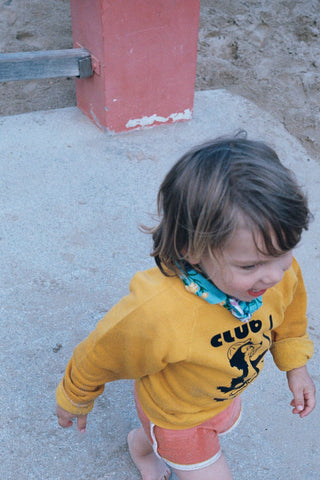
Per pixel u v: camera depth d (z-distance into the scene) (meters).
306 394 1.56
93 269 2.63
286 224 1.03
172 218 1.13
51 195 3.03
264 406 2.12
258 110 4.07
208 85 4.55
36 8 5.06
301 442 2.01
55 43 4.69
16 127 3.54
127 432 1.97
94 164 3.29
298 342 1.55
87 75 3.41
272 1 5.34
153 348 1.21
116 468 1.86
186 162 1.11
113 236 2.83
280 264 1.11
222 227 1.03
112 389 2.11
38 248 2.71
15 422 1.96
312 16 5.20
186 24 3.34
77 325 2.34
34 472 1.83
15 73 3.26
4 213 2.88
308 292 2.73
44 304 2.42
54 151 3.36
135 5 3.12
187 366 1.28
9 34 4.74
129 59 3.30
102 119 3.52
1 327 2.30
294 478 1.89
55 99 4.36
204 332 1.22
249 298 1.17
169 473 1.85
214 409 1.46
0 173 3.14
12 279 2.53
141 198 3.09
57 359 2.19
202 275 1.18
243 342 1.29
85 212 2.95
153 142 3.53
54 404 2.03
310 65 4.80
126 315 1.21
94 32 3.21
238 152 1.09
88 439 1.93
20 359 2.18
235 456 1.94
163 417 1.41
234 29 5.01
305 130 4.26
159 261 1.23
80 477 1.82
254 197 1.02
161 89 3.53
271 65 4.79
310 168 3.70
